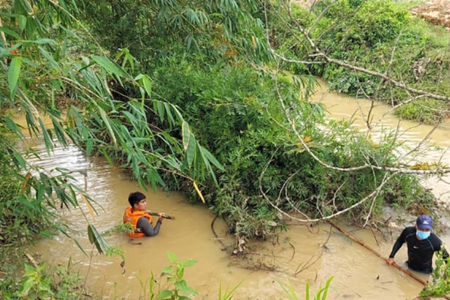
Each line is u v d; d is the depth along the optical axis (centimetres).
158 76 717
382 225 574
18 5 277
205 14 637
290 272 482
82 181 675
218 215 592
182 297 316
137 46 751
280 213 559
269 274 477
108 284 452
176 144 330
